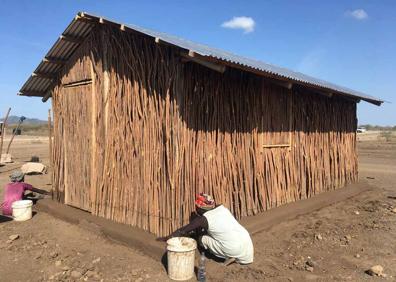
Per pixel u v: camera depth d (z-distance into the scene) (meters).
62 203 9.18
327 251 6.83
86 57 8.16
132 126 7.05
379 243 7.25
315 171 10.37
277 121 8.86
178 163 6.30
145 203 6.81
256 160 8.12
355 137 12.67
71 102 8.75
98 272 5.75
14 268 6.03
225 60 5.63
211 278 5.54
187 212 6.46
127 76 7.17
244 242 6.02
